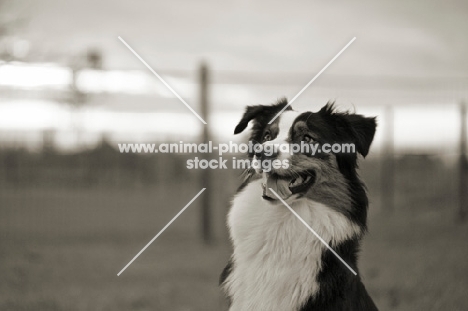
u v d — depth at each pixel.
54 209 14.48
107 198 16.30
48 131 13.59
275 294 4.48
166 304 7.29
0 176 14.27
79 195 15.63
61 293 7.60
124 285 8.29
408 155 14.33
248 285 4.58
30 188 14.55
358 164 4.91
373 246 11.15
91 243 11.54
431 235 12.05
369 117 4.90
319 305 4.36
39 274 8.49
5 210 14.05
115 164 16.62
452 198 14.38
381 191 14.80
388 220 13.62
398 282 8.12
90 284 8.26
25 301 7.13
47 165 14.68
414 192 14.84
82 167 15.79
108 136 13.82
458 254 10.06
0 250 9.57
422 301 7.09
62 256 9.86
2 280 7.93
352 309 4.34
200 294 7.75
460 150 13.55
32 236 11.65
